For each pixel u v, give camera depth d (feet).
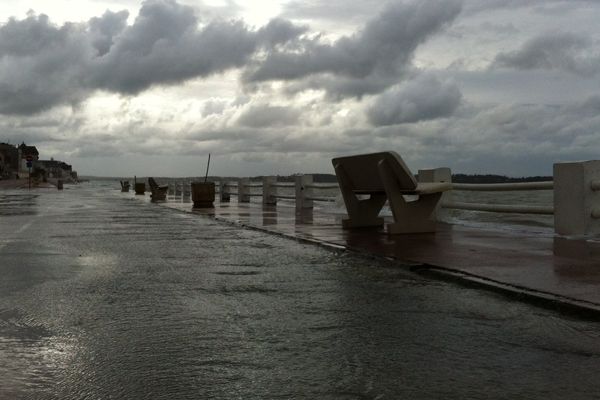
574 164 32.71
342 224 41.16
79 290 21.38
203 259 29.04
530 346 14.37
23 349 14.35
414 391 11.52
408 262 25.41
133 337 15.38
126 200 109.09
